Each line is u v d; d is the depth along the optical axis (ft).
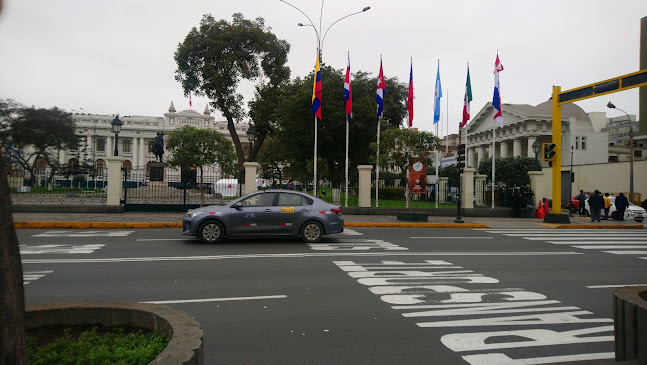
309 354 14.43
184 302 20.22
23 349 8.05
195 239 42.01
